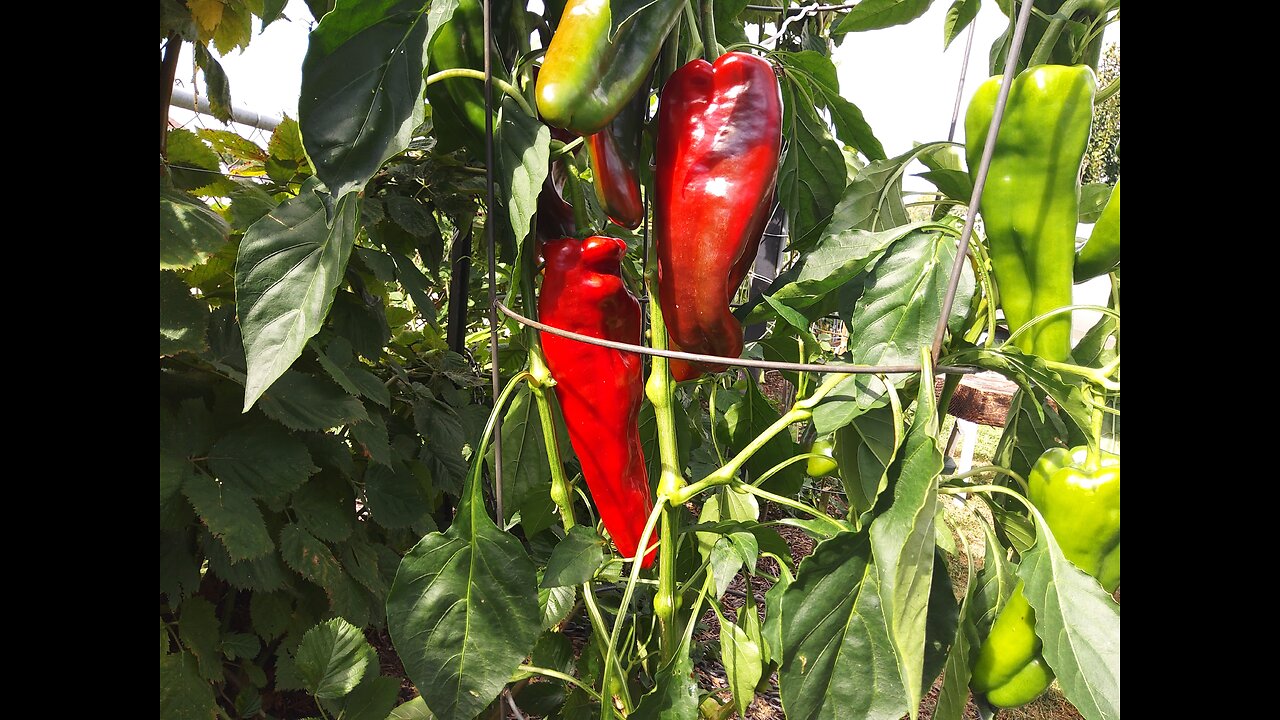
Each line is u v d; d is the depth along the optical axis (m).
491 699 0.73
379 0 0.62
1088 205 0.90
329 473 1.30
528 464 1.01
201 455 1.09
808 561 0.66
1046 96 0.69
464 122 0.77
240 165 1.66
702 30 0.81
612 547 1.08
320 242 0.68
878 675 0.66
